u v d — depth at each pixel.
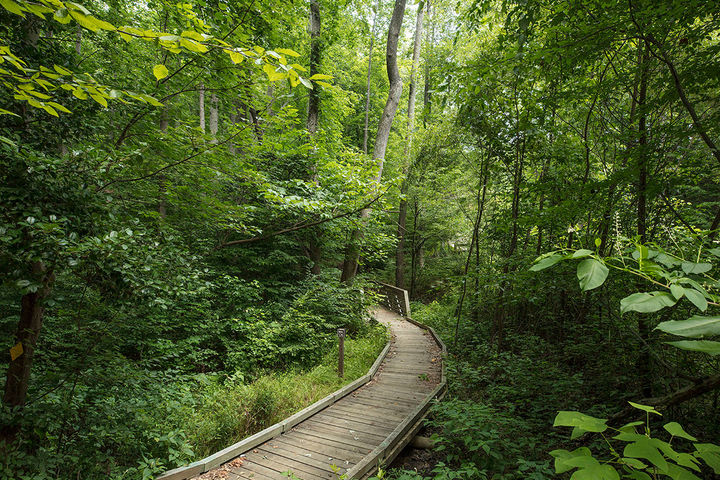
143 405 4.00
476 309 9.75
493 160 7.28
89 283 3.00
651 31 3.07
